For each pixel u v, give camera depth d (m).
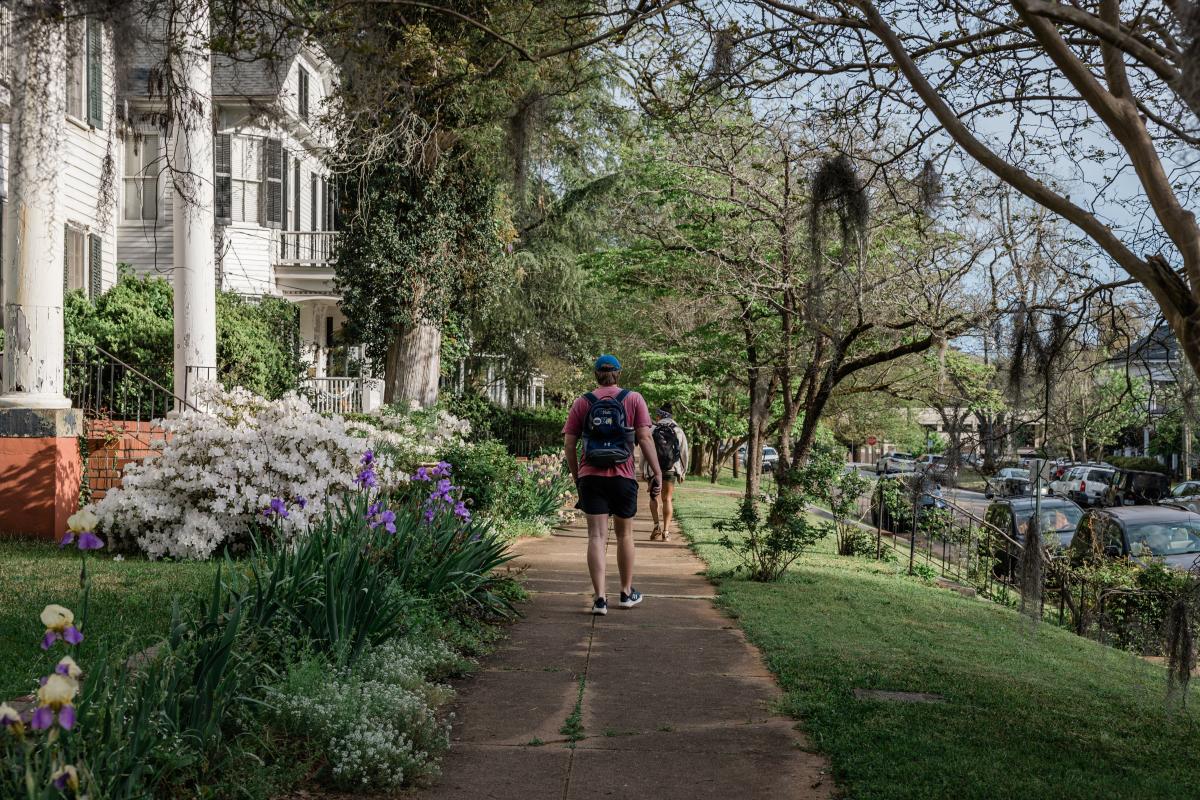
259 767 4.11
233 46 6.86
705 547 13.37
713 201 14.52
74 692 3.02
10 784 3.20
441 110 10.57
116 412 15.12
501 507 14.27
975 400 13.55
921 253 11.86
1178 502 16.70
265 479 10.16
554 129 14.27
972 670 6.87
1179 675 5.64
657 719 5.37
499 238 19.89
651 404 28.27
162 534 9.92
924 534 21.33
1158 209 4.32
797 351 15.44
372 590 5.70
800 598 9.38
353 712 4.67
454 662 6.20
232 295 19.44
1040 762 4.73
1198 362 4.23
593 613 8.30
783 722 5.32
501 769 4.61
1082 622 11.55
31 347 10.80
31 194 5.82
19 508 10.77
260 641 5.05
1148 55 3.90
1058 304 6.63
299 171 26.14
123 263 20.78
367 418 15.27
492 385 34.38
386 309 18.84
